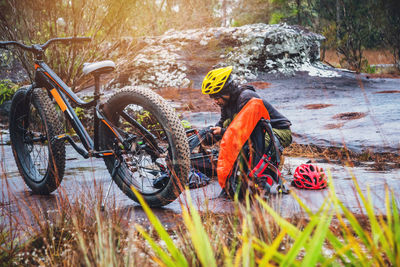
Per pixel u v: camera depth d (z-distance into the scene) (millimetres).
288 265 1523
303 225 2840
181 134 3543
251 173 3506
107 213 3123
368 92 10531
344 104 9047
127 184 3971
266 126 3758
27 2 8188
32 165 4672
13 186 4805
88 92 10281
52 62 8609
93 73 3924
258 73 11789
